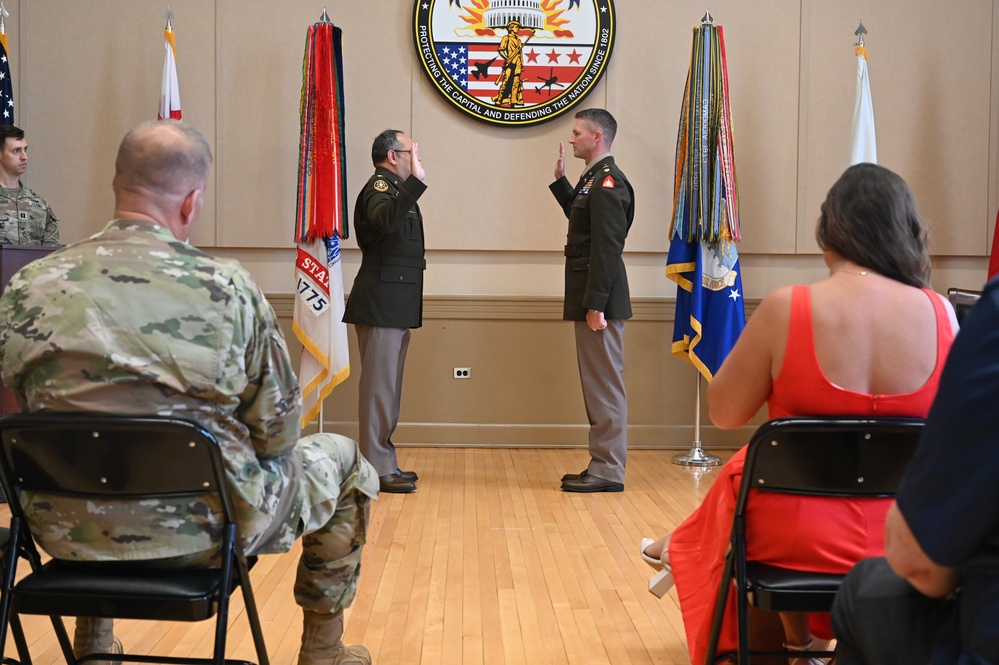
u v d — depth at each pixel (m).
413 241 4.33
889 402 1.66
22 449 1.55
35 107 5.12
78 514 1.59
